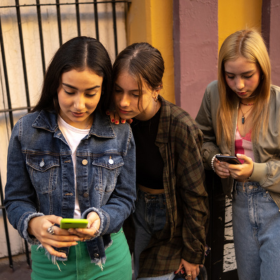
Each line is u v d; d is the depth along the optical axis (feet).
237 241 7.08
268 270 6.33
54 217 4.39
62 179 4.84
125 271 5.51
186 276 6.72
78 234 4.29
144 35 9.50
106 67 4.64
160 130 6.09
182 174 6.32
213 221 7.86
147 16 9.25
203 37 9.61
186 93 9.82
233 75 6.18
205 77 9.93
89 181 4.94
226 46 6.21
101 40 9.85
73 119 4.69
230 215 8.03
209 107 7.20
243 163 6.23
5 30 8.75
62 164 4.84
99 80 4.51
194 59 9.66
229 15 10.23
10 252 9.37
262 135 6.37
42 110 4.93
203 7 9.39
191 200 6.44
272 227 6.45
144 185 6.64
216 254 8.14
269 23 10.40
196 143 6.19
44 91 4.77
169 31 9.54
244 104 6.69
